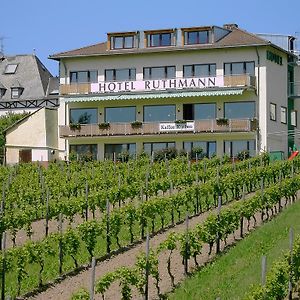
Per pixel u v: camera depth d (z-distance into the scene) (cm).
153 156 5456
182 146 6059
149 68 6169
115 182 4141
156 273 2198
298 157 4606
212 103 6038
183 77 6044
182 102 6094
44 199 3788
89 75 6312
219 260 2506
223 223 2645
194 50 6038
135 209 2908
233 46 5938
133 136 6112
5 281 2439
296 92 6619
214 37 6062
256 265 2330
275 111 6134
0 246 2931
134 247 2800
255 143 5916
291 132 6438
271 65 6081
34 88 8644
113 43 6306
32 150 6481
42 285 2395
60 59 6350
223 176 3947
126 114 6231
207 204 3459
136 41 6247
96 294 2236
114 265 2564
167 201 3094
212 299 2078
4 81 8788
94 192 3650
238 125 5844
